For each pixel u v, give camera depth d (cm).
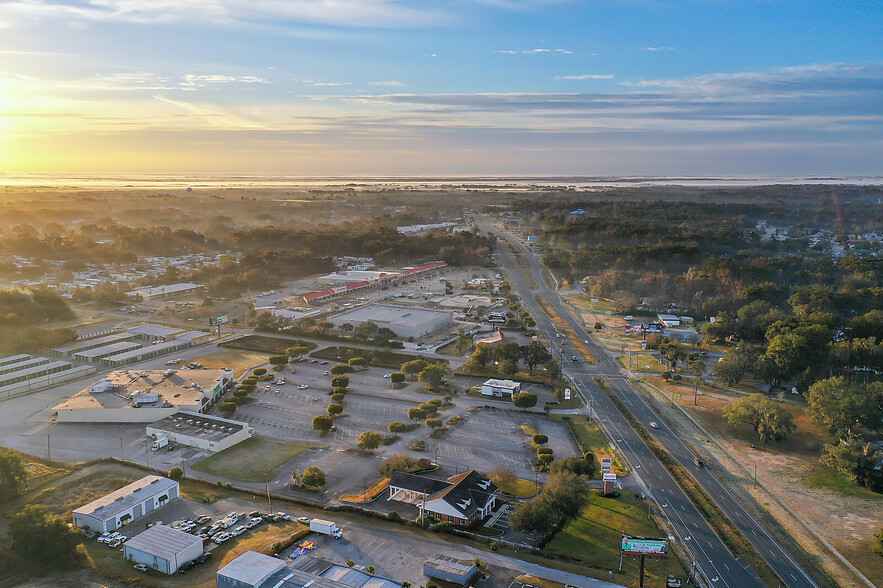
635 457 17225
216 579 11138
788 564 12431
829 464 16250
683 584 11569
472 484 14650
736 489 15575
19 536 11694
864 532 13600
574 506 13538
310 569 11288
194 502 14300
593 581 11444
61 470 15712
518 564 11956
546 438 17638
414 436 18412
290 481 15512
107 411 19175
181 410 19475
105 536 12744
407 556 12181
